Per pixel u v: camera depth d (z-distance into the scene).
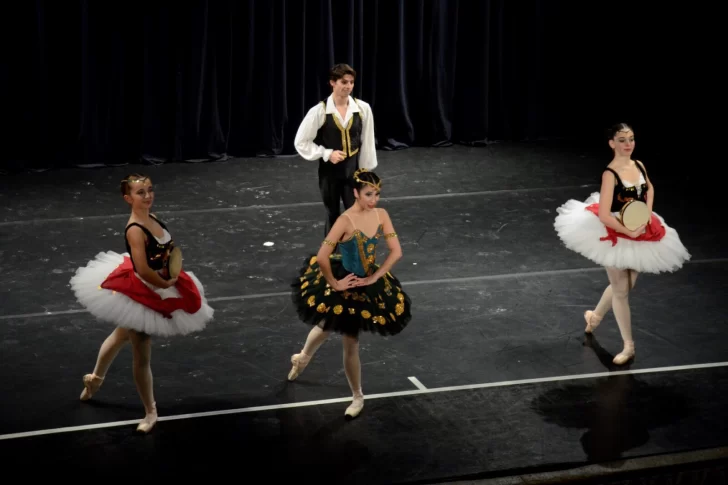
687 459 8.40
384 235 8.88
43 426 8.76
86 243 13.60
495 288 12.19
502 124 20.31
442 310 11.48
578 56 20.41
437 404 9.30
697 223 14.80
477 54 19.52
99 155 17.95
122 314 8.14
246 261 13.04
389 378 9.83
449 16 19.17
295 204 15.68
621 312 10.09
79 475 8.00
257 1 17.98
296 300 9.03
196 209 15.34
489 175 17.64
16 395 9.30
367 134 12.47
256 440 8.60
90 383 9.05
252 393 9.47
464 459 8.36
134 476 7.99
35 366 9.89
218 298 11.75
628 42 20.39
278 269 12.75
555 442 8.64
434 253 13.45
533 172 17.88
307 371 9.96
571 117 20.78
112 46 17.47
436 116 19.67
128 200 8.20
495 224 14.74
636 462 8.36
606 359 10.27
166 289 8.35
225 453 8.38
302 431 8.77
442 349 10.48
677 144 19.84
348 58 18.86
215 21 17.88
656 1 20.06
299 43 18.45
